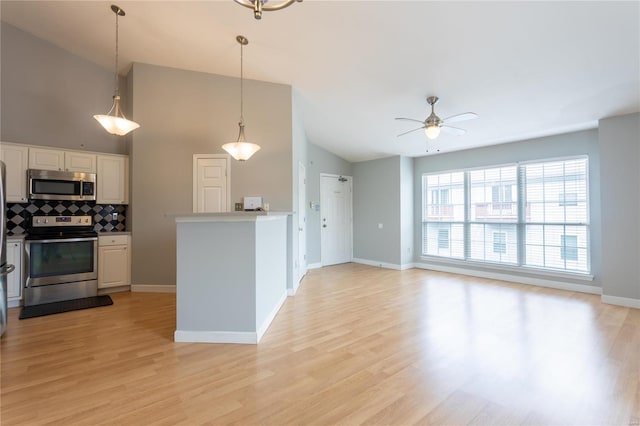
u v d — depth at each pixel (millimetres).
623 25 2465
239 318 2803
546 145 4992
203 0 2932
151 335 2959
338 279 5590
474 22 2650
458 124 4574
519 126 4574
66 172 4191
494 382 2143
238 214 2719
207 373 2260
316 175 6738
